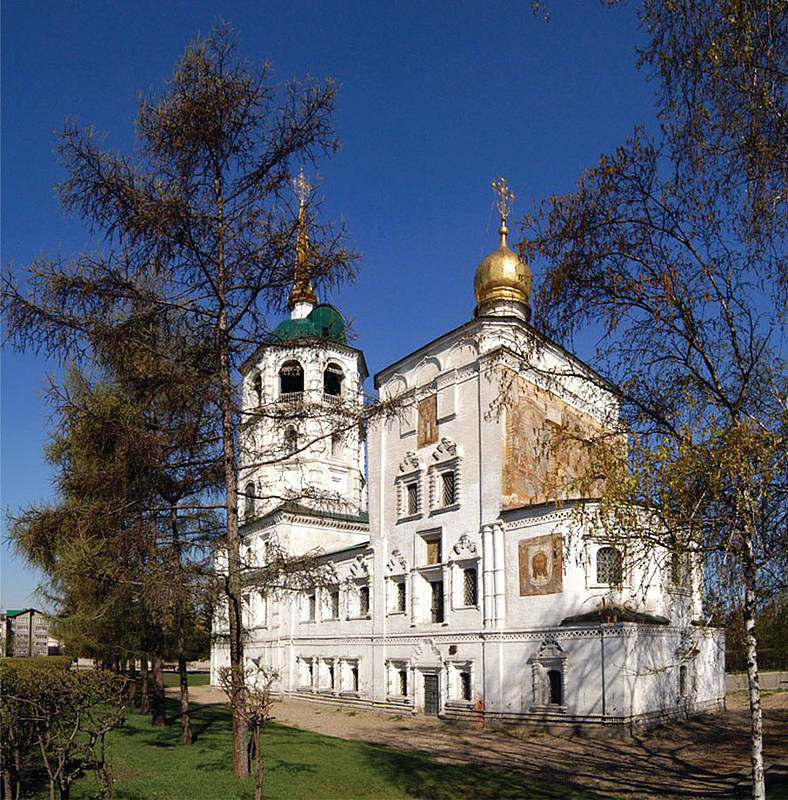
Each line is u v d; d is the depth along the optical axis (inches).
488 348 1338.6
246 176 706.8
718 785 733.3
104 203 655.1
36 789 583.5
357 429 762.2
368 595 1565.0
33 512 849.5
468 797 685.3
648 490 513.3
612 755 920.9
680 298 527.8
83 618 994.1
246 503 1644.9
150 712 1246.3
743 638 585.9
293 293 736.3
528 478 1307.8
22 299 627.5
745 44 465.1
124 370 709.3
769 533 522.9
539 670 1151.6
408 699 1392.7
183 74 680.4
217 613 854.5
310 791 649.6
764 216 485.7
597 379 586.9
